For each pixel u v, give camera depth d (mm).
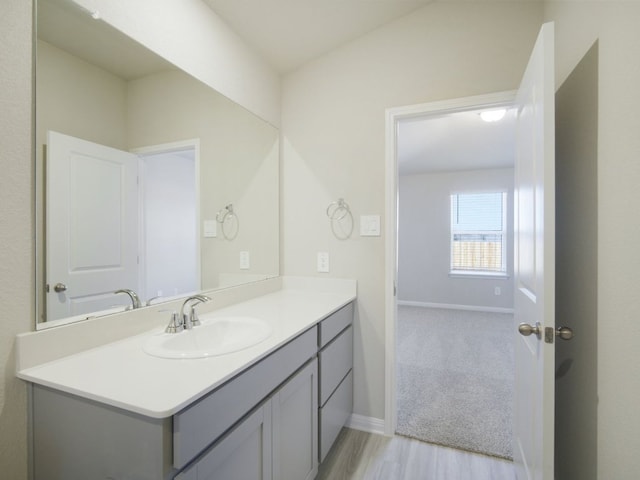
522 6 1769
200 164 1654
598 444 1087
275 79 2248
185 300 1407
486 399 2439
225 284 1819
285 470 1280
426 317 4957
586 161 1189
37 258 999
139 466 800
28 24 974
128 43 1284
